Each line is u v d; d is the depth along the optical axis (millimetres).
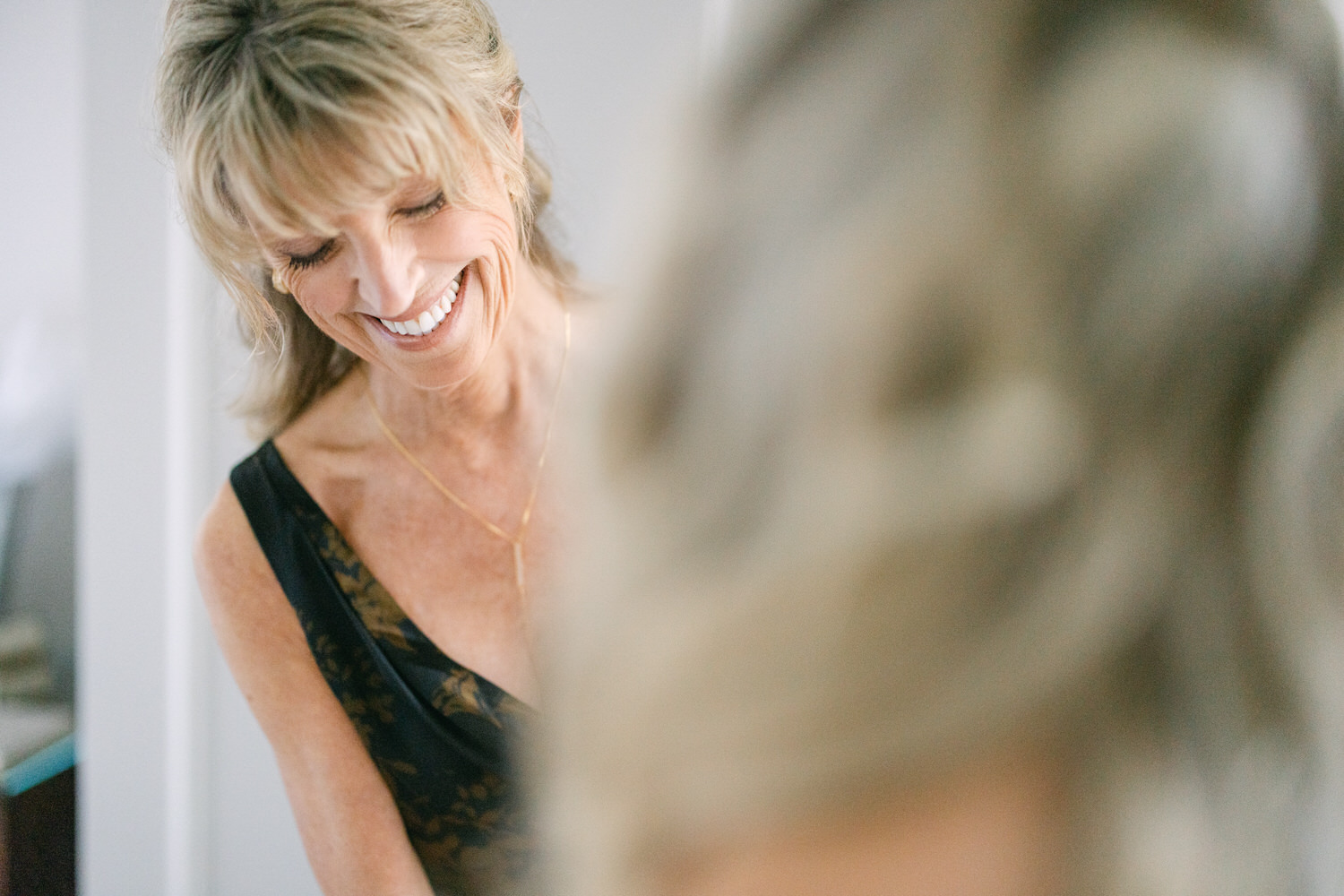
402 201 750
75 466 1975
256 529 1056
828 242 238
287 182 692
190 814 1418
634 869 262
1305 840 236
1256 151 222
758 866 247
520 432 1001
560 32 1147
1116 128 222
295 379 1044
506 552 1003
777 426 240
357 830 1050
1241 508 223
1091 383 219
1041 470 217
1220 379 220
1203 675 227
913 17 250
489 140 788
